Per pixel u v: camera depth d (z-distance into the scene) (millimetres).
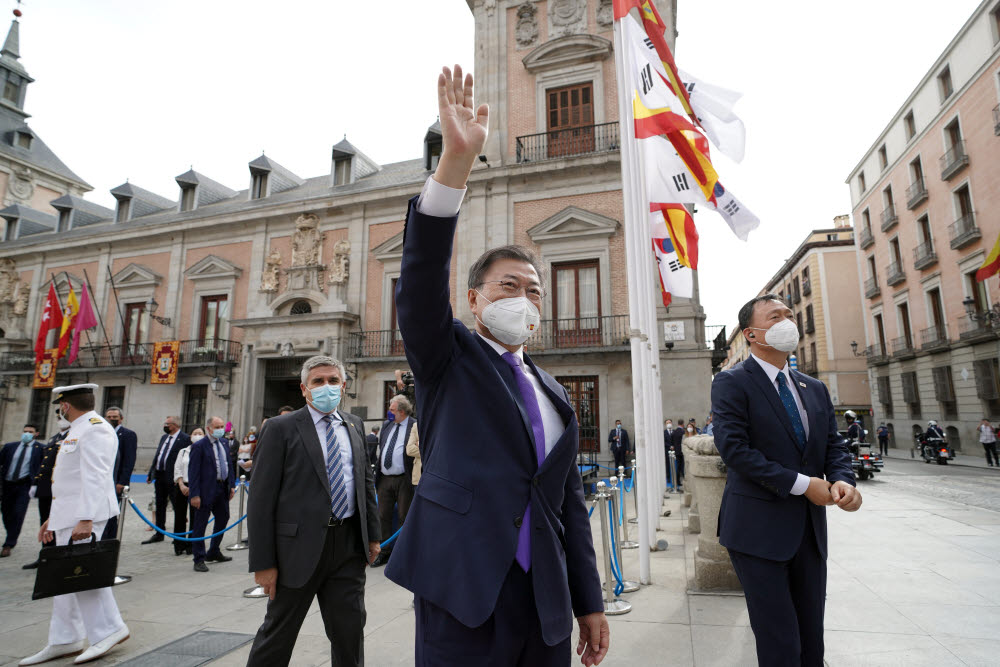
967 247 23406
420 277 1462
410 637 3965
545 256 16859
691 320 15719
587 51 17406
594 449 15562
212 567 6578
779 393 2678
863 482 14367
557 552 1512
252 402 19344
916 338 27578
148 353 21516
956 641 3551
